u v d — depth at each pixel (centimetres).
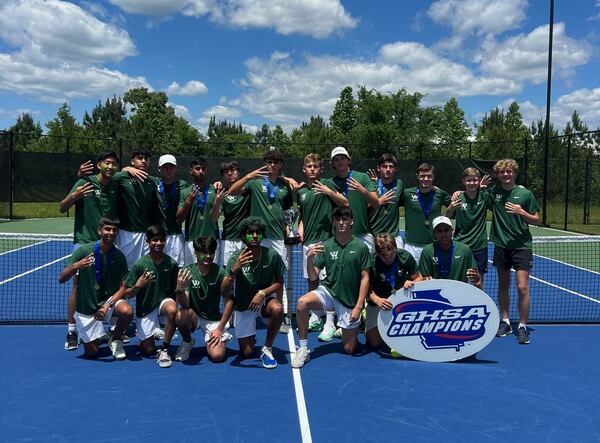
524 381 441
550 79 1758
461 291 486
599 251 1255
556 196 1947
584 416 376
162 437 341
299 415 373
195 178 605
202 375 450
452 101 4219
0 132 1758
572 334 584
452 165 1928
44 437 340
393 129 3631
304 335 485
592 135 1828
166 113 4931
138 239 570
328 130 4244
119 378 441
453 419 370
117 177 556
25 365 470
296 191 621
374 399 402
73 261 483
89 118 5262
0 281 855
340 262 495
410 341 493
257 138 5075
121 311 487
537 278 934
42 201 1873
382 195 598
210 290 498
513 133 3466
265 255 486
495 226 586
